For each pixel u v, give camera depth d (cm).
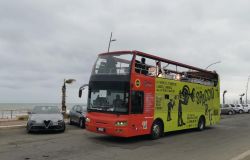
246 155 1153
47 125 1650
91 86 1516
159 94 1619
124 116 1382
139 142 1468
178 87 1802
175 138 1652
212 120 2225
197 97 2027
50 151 1173
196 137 1709
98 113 1456
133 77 1416
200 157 1113
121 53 1459
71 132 1755
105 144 1372
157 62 1614
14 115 3014
